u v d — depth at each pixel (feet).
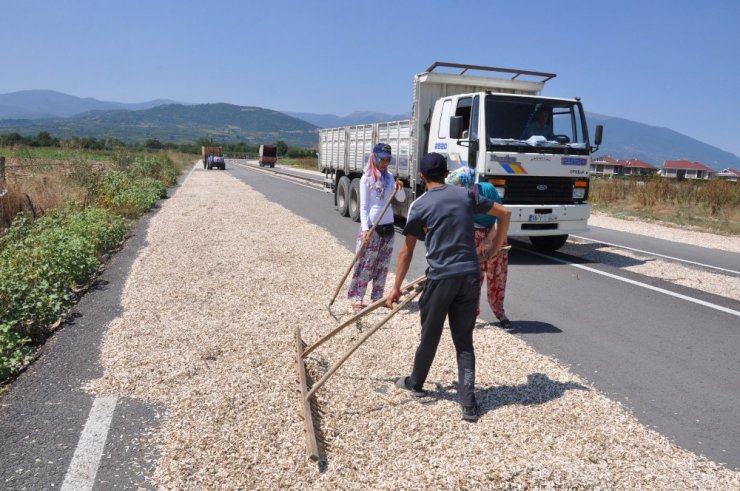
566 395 13.34
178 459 10.29
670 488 9.74
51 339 16.61
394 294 12.81
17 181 41.04
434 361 15.17
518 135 30.07
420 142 35.06
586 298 23.13
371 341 16.60
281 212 49.55
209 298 20.85
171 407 12.28
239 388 13.08
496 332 18.11
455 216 11.94
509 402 12.87
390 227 20.08
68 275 22.29
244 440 10.89
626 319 20.22
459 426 11.64
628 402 13.46
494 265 18.07
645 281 26.48
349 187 46.11
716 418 12.74
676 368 15.65
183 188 80.02
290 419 11.68
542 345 17.28
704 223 50.98
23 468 10.09
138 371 14.11
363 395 13.00
